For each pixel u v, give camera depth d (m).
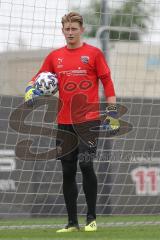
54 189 28.89
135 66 30.00
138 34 29.95
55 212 29.00
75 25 23.16
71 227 23.27
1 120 28.45
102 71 23.42
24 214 28.91
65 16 23.23
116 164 29.14
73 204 23.36
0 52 29.33
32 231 23.95
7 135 28.53
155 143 29.58
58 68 23.52
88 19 29.52
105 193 29.16
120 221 28.75
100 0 29.52
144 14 29.78
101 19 29.52
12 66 29.41
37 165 28.75
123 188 29.34
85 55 23.33
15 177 28.77
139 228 25.25
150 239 19.72
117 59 29.83
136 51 29.98
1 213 28.83
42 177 28.78
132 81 29.98
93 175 23.23
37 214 28.94
